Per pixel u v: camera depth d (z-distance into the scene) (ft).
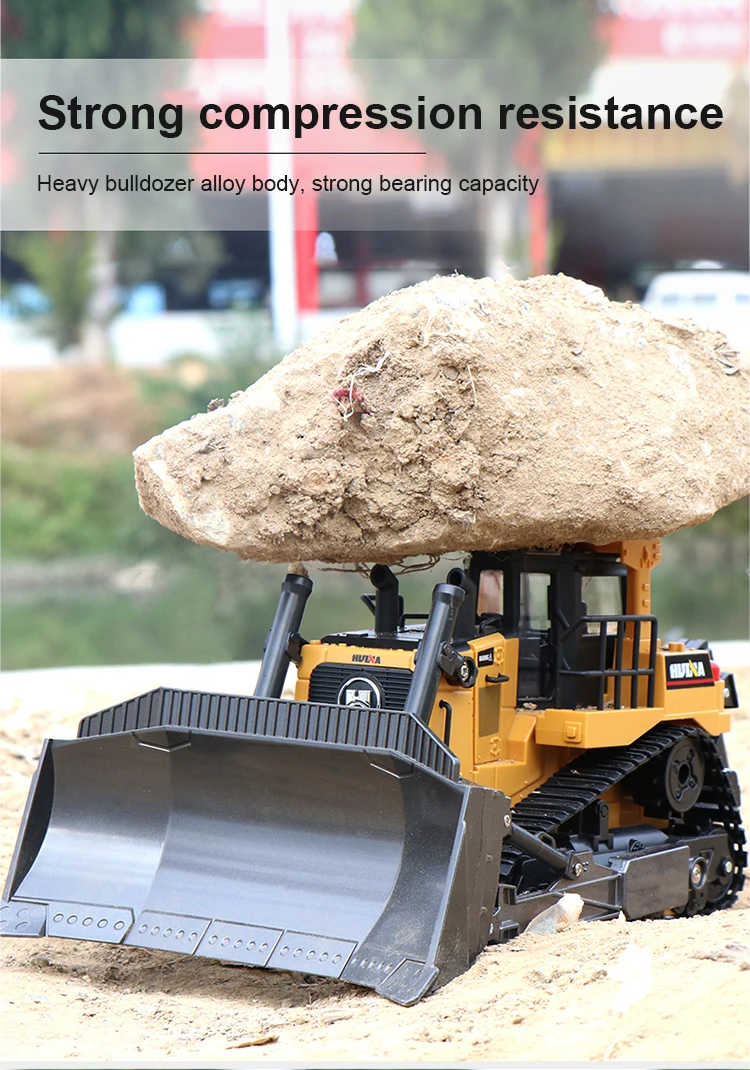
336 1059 13.35
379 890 15.83
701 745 20.86
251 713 16.93
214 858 16.84
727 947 15.47
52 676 36.06
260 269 107.86
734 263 97.55
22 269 109.81
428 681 16.90
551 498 17.47
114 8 87.10
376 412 17.15
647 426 18.20
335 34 86.22
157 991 16.74
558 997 14.67
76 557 92.02
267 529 17.58
